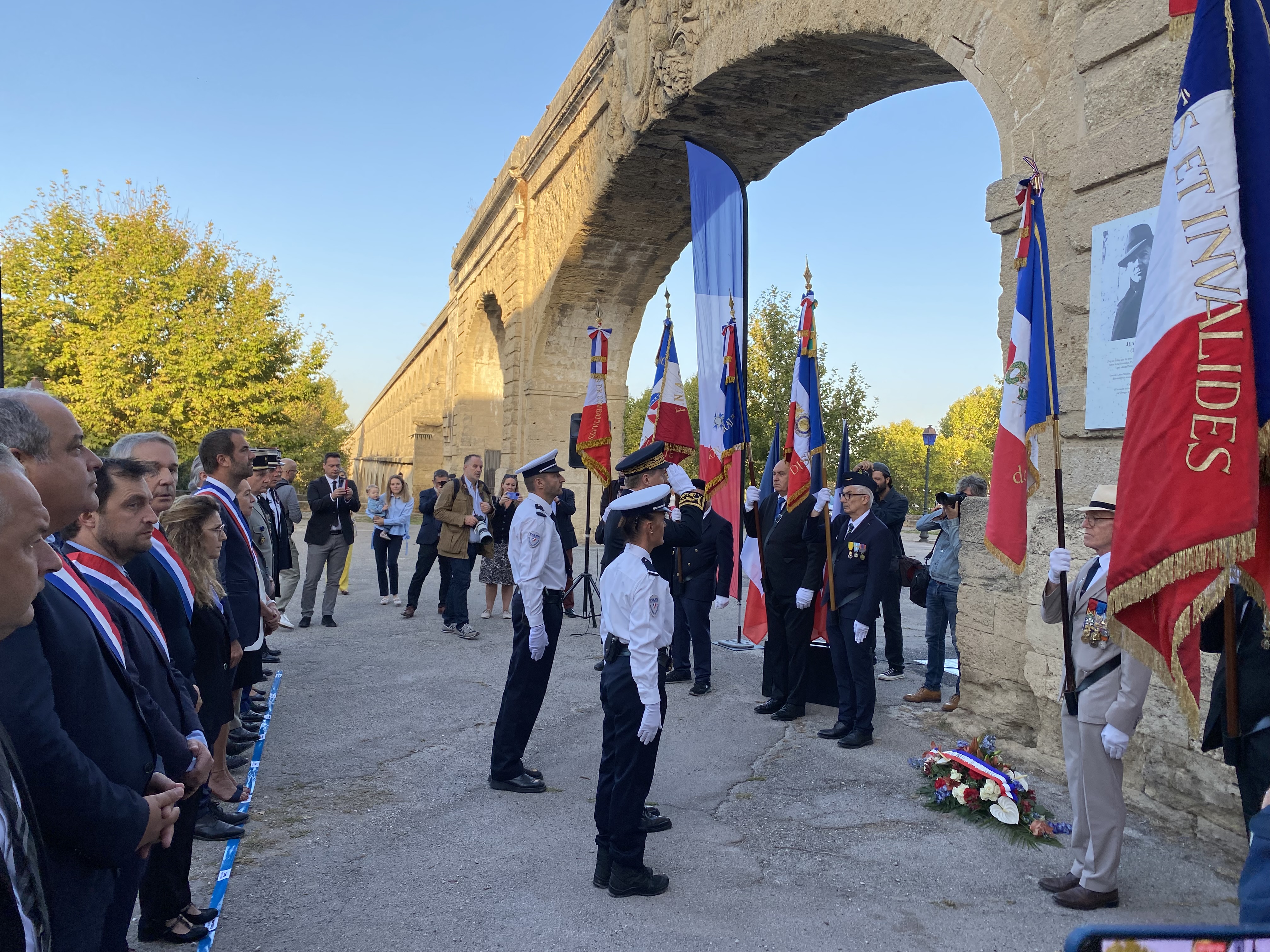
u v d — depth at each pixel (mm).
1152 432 3020
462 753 5582
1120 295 5055
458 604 9367
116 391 24438
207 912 3391
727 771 5363
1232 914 3580
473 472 9859
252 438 27297
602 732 6074
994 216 6113
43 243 24750
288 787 4949
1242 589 3186
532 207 21875
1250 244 2969
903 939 3352
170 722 2631
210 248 26703
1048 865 4035
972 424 72062
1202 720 4352
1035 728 5629
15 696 1789
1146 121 4895
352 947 3232
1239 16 3029
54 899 1871
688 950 3248
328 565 9898
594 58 15773
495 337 30750
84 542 2707
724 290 8414
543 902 3615
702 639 7230
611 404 22047
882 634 10273
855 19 8602
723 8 11133
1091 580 3652
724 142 14086
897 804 4789
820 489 6629
